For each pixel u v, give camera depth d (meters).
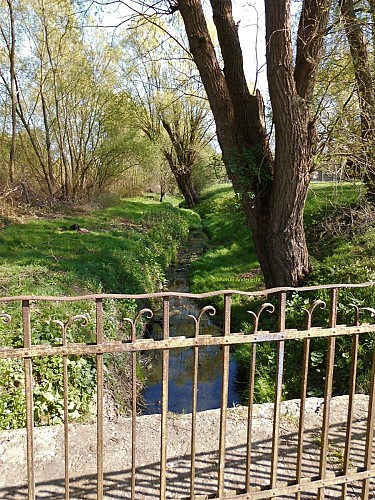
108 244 11.60
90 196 24.45
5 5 18.83
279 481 2.83
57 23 20.25
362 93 7.84
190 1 7.63
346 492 2.73
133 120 25.64
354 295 6.68
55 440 3.31
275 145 7.47
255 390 6.00
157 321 9.11
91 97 23.34
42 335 5.23
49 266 8.69
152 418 3.63
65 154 23.48
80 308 6.34
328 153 7.76
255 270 11.77
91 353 2.15
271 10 6.55
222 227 18.95
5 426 4.09
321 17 6.82
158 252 14.01
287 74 6.77
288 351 6.52
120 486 2.80
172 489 2.78
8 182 17.53
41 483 2.82
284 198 7.65
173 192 40.91
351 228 9.65
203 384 6.54
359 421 3.57
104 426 3.50
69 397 4.62
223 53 8.24
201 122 28.91
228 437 3.35
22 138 21.94
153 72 26.02
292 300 7.60
